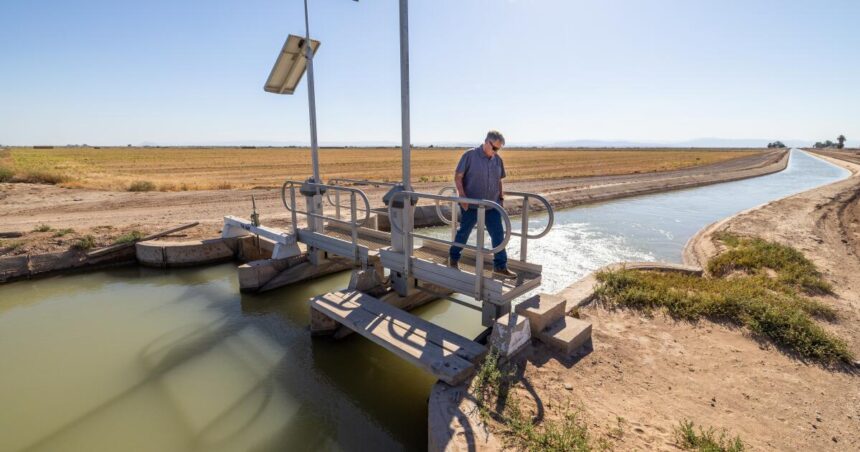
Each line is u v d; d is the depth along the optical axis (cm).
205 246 854
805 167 5544
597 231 1294
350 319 451
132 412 400
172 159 5875
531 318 422
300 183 698
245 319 607
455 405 317
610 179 2808
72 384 444
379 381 459
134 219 1088
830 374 388
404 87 463
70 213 1177
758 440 297
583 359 399
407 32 446
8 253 776
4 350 516
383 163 4934
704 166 4703
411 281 531
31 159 4725
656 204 1939
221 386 445
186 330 572
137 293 705
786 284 622
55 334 558
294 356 505
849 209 1595
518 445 277
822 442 297
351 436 374
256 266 695
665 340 445
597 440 287
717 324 485
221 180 2420
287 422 390
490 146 445
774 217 1309
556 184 2361
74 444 358
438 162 5262
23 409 404
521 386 349
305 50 642
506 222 387
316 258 723
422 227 1303
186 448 354
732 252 823
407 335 411
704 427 309
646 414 321
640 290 552
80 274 791
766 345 438
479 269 432
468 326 605
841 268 750
